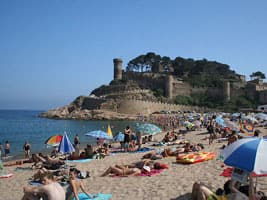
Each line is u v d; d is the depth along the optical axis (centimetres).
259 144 839
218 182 1367
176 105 13150
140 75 16150
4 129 7956
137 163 1723
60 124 9538
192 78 17062
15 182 1741
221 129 3644
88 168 1984
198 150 2336
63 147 2372
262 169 792
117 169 1639
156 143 3341
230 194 989
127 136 2972
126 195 1257
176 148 2412
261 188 1192
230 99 14238
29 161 2580
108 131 3412
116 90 15275
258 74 19175
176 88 15100
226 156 863
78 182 1180
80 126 8581
